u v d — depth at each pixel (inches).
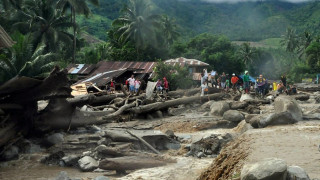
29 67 1295.5
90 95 693.3
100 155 542.3
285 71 3705.7
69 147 596.7
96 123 751.7
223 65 3016.7
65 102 672.4
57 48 2100.1
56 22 2074.3
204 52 3046.3
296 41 4200.3
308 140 371.2
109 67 1648.6
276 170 227.6
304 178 233.0
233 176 286.0
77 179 419.5
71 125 696.4
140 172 456.4
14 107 609.9
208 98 1136.8
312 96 1229.7
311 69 3223.4
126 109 862.5
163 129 776.3
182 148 591.8
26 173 505.4
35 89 603.8
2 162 563.5
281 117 587.8
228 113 778.2
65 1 2070.6
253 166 238.2
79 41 2273.6
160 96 1105.4
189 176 428.5
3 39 674.8
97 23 5698.8
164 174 440.5
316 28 7790.4
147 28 2225.6
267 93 1259.2
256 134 411.8
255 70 3961.6
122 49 2235.5
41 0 2060.8
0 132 577.6
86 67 1662.2
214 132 703.7
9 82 565.3
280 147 339.6
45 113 653.9
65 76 596.1
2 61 1282.0
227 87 1344.7
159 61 1445.6
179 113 987.3
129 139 596.1
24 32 2012.8
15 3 1964.8
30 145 613.9
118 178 431.8
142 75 1537.9
